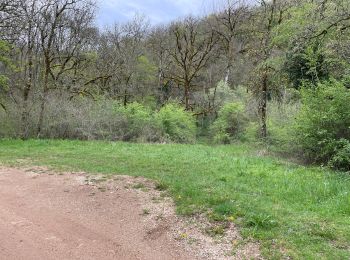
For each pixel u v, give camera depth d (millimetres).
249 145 19906
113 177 10164
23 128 20766
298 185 8891
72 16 27266
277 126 17969
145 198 8156
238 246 5660
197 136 27594
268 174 10352
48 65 22438
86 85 28250
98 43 35938
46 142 18766
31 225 6699
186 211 7098
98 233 6363
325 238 5805
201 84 36969
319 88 13008
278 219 6527
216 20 37281
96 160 13047
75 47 27422
